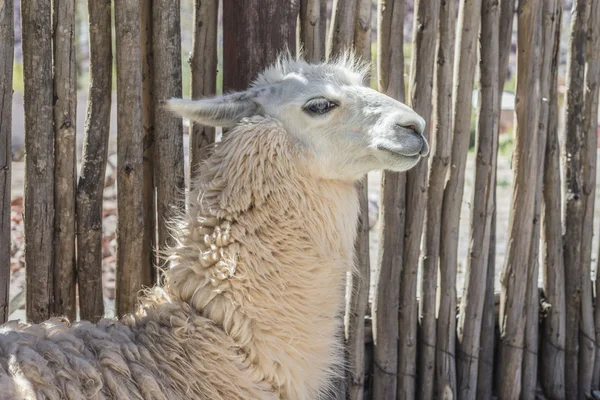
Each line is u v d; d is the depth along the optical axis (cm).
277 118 328
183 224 325
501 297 523
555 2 491
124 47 384
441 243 495
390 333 486
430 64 461
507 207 944
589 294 543
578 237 535
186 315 301
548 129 517
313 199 322
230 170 317
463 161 483
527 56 487
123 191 395
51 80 375
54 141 382
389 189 470
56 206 387
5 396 248
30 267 382
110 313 566
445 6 460
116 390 269
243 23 402
